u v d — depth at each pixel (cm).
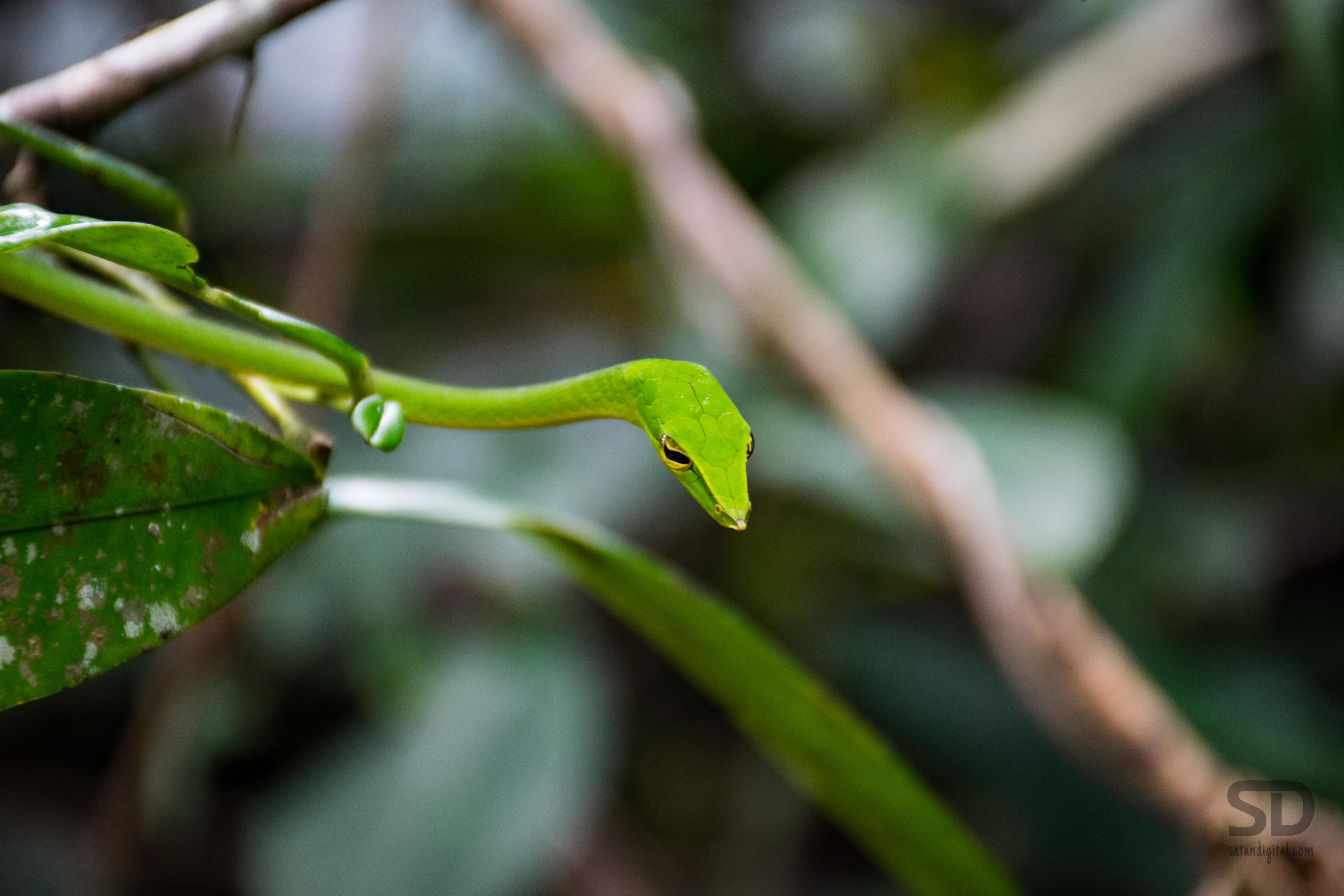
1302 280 42
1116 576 42
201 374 30
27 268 25
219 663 38
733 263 37
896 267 42
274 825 38
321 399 25
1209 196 42
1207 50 41
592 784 39
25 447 23
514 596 39
